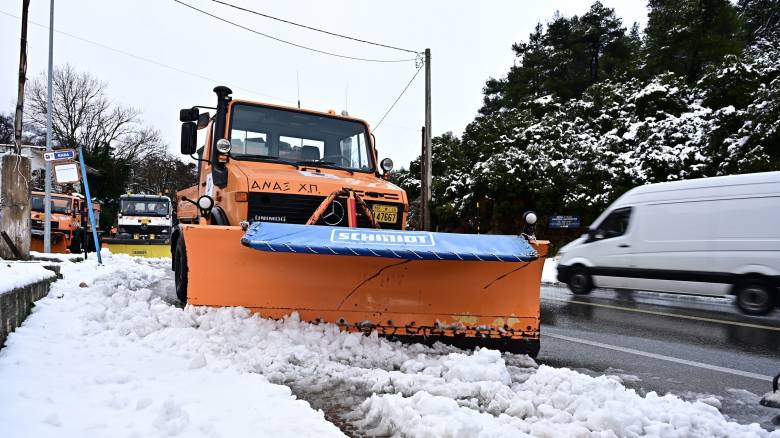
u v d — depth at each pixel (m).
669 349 6.06
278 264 4.80
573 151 25.61
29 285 5.61
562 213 24.58
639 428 3.03
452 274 4.98
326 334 4.62
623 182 23.38
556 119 29.53
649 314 9.02
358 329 4.85
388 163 7.54
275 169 6.63
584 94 30.73
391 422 3.06
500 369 3.88
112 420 2.81
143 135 50.31
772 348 6.21
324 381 3.86
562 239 24.53
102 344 4.40
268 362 4.06
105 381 3.46
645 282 10.63
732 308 9.92
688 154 22.84
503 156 25.89
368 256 4.39
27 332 4.64
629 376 4.72
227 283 4.78
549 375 3.88
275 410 3.08
